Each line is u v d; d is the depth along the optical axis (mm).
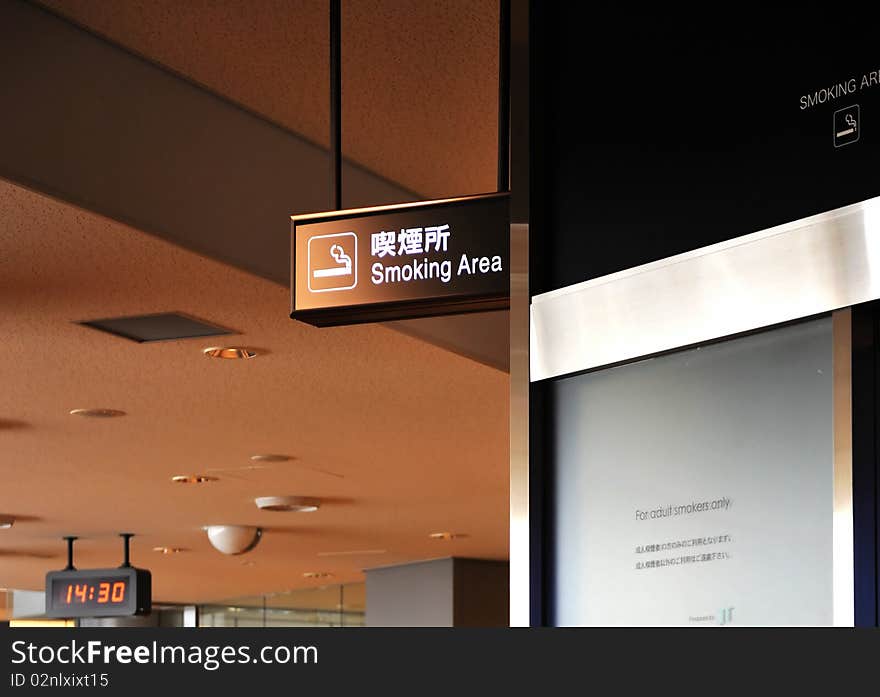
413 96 3855
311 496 8922
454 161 4332
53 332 4992
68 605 10672
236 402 6172
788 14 2186
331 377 5727
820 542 2047
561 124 2588
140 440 7000
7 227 3783
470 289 2867
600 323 2408
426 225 2934
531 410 2520
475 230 2889
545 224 2586
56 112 3381
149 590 10734
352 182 4363
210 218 3898
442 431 6875
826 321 2078
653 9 2438
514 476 2525
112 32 3512
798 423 2104
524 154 2607
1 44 3223
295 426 6715
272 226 4148
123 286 4402
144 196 3656
